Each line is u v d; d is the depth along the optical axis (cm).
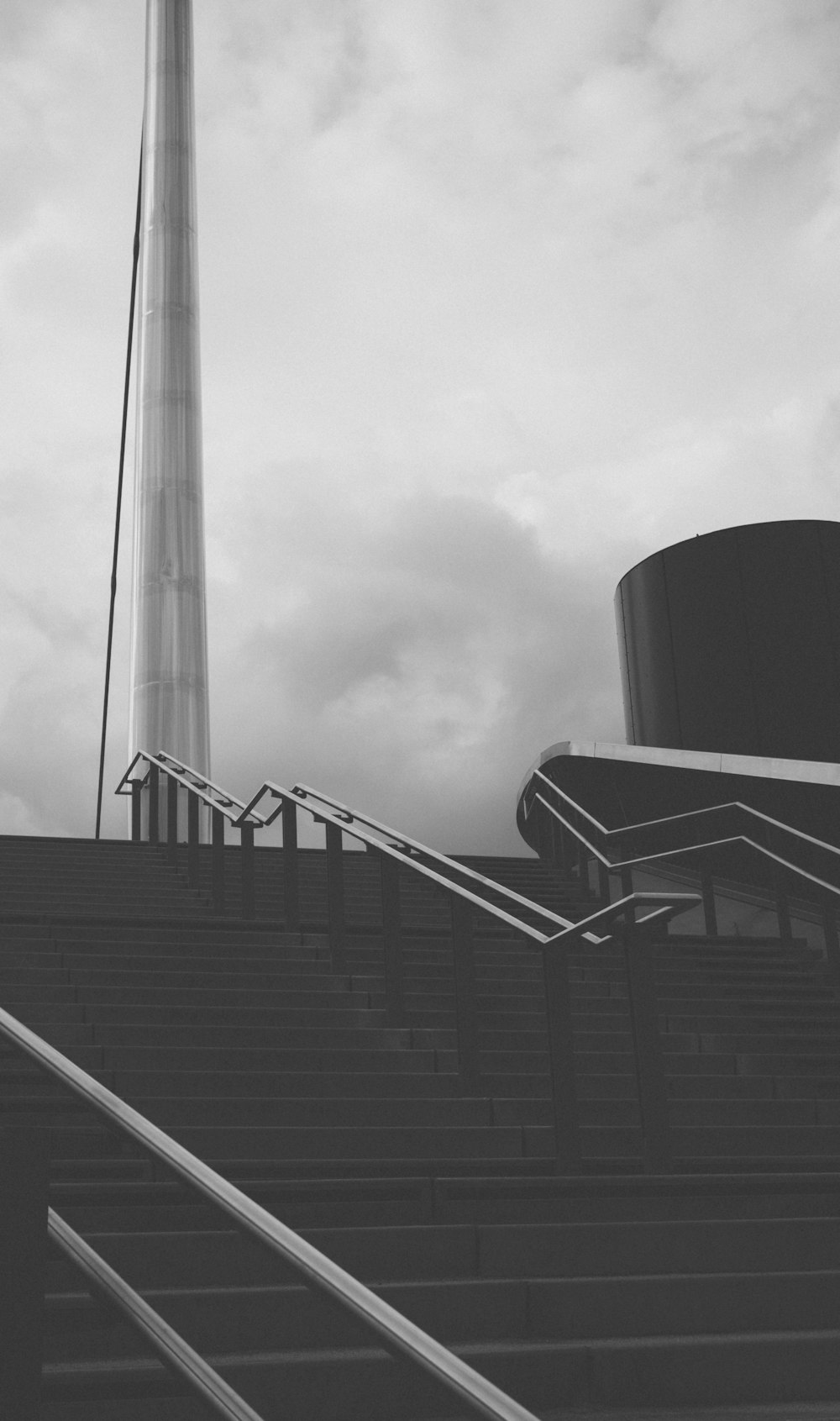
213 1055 610
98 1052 595
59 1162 464
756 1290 429
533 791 1487
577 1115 539
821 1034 775
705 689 1312
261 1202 456
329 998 734
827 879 1045
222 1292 383
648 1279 424
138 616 2045
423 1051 648
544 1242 452
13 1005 647
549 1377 381
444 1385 203
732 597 1320
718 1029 780
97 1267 281
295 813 903
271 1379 354
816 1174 520
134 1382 328
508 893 617
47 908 970
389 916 712
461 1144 554
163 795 1639
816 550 1309
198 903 1029
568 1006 548
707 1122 621
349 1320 223
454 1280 434
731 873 1148
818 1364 396
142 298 2252
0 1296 257
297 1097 594
